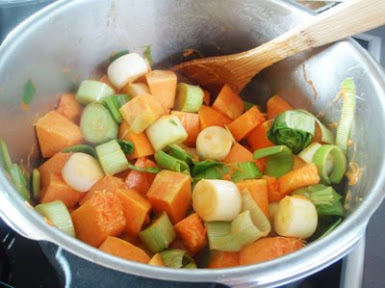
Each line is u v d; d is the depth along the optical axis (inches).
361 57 10.6
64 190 11.0
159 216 10.6
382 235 10.9
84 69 12.7
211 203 10.3
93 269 7.6
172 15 12.5
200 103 12.8
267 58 12.1
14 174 9.8
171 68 13.8
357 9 10.0
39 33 10.7
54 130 11.5
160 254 10.1
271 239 9.9
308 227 10.3
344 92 11.3
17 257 10.5
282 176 11.5
